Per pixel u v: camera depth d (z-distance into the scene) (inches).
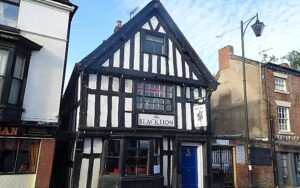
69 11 435.8
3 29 377.4
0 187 351.3
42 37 406.3
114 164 424.5
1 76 356.5
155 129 465.4
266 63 643.5
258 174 559.2
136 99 468.4
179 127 494.3
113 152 428.1
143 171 439.8
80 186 402.3
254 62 655.8
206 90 546.3
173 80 506.9
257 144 577.0
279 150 613.3
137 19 492.4
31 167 374.6
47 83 398.0
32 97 382.9
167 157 475.5
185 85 522.9
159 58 506.3
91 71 440.5
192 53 539.2
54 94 399.9
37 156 379.2
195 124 489.1
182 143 501.4
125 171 420.8
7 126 357.1
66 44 425.7
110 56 459.8
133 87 467.5
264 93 629.6
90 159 415.8
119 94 454.3
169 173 470.6
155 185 437.7
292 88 689.6
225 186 519.8
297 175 633.6
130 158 432.8
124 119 447.5
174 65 519.8
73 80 501.4
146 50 500.4
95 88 439.5
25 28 395.5
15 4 399.2
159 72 498.9
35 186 368.5
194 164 508.1
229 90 710.5
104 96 442.3
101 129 422.6
